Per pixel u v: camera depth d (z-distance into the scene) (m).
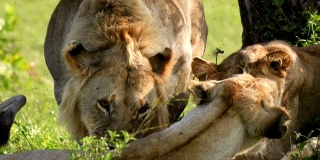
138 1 11.51
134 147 9.66
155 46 11.40
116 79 11.09
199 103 9.77
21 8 32.09
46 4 32.91
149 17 11.50
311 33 13.04
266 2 13.52
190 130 9.55
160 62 11.52
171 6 12.41
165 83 11.43
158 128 11.43
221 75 10.87
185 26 12.70
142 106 11.09
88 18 11.48
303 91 11.82
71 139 12.30
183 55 12.44
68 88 11.54
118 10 11.40
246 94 9.73
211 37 28.45
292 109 11.54
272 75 10.99
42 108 15.91
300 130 11.94
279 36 13.37
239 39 28.33
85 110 11.32
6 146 12.21
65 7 12.49
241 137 9.71
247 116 9.69
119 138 11.01
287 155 10.99
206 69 10.95
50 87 19.53
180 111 12.75
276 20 13.32
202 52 14.11
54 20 12.70
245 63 10.88
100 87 11.16
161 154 9.52
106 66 11.20
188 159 9.49
